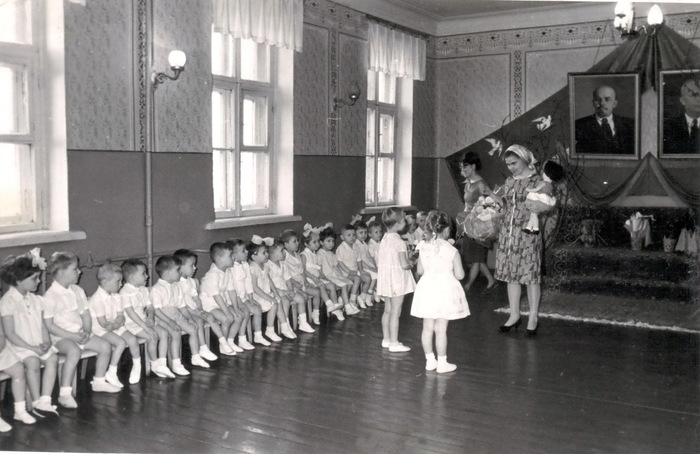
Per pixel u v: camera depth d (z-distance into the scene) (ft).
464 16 33.50
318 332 21.88
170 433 13.26
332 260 24.49
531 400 15.53
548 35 32.40
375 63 29.53
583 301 26.84
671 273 28.45
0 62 16.38
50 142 17.37
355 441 13.01
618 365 18.43
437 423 14.02
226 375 17.12
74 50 17.25
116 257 18.57
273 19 23.35
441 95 35.17
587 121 31.71
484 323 23.36
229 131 23.47
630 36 24.86
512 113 33.50
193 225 20.93
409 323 23.34
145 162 19.21
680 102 30.07
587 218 31.19
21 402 13.73
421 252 17.80
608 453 12.60
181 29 19.99
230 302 19.44
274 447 12.66
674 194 30.30
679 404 15.34
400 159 33.37
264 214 25.13
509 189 21.99
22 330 13.97
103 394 15.52
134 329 16.57
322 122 26.81
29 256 14.35
